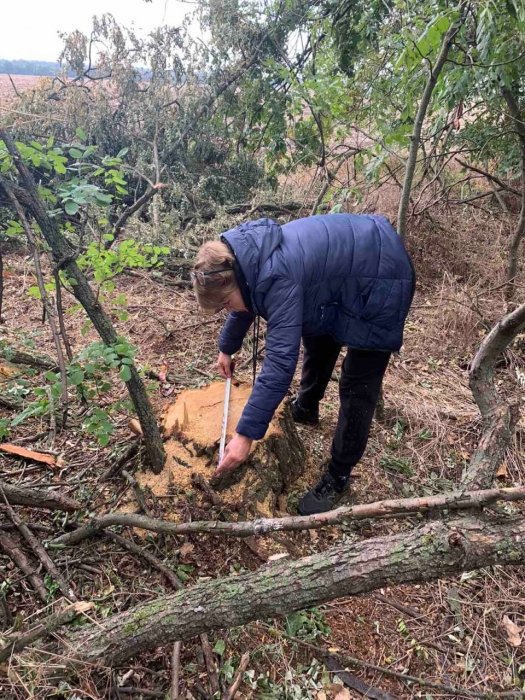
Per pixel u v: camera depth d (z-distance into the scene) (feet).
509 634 6.34
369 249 6.24
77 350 11.27
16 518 6.59
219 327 13.07
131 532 6.82
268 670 5.63
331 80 13.53
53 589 5.94
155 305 14.19
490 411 6.40
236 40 18.97
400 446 9.45
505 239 16.51
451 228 16.53
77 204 5.64
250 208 19.61
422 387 11.19
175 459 7.26
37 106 16.81
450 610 6.61
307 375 8.84
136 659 5.49
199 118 20.11
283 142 19.26
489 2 7.36
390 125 11.79
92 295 6.12
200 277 5.59
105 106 18.94
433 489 8.49
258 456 7.16
